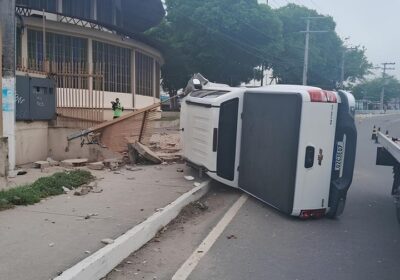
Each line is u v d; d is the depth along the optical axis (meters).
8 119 10.70
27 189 8.28
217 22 39.72
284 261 6.16
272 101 8.70
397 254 6.61
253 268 5.85
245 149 9.70
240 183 9.92
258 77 48.81
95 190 9.05
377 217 8.79
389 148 9.38
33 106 12.97
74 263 5.11
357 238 7.34
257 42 41.75
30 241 5.84
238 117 9.81
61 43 23.12
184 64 42.41
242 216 8.38
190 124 11.30
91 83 15.42
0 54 10.21
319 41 60.50
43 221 6.77
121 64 27.11
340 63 66.69
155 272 5.57
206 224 7.82
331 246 6.88
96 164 12.07
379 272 5.86
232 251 6.48
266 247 6.71
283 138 8.33
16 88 12.26
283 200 8.31
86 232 6.28
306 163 8.04
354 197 10.70
